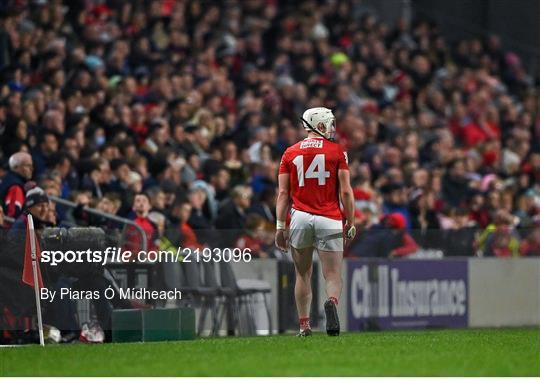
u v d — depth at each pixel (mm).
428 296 59469
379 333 53312
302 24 97188
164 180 61906
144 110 69125
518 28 114188
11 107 61469
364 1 112812
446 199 78062
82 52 72625
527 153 90500
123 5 84562
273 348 37938
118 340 46625
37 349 39875
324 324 55562
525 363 33531
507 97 99625
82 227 48219
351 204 41781
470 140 92375
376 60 97312
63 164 56750
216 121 72938
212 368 32344
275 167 69375
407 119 90250
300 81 89312
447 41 114188
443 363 33281
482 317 61031
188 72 78438
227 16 93438
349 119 80688
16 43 71375
